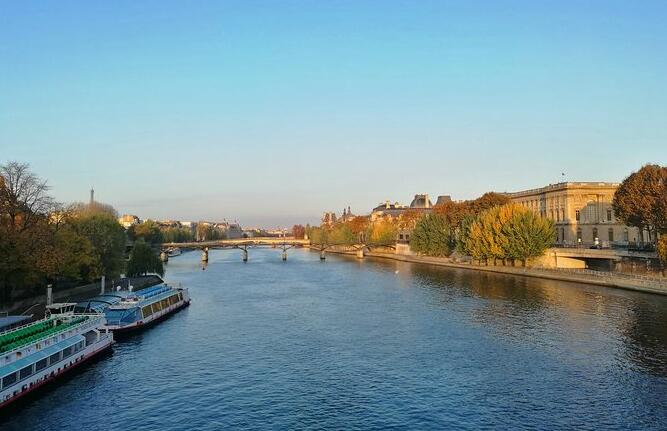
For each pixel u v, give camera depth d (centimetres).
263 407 4581
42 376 5025
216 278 15712
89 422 4319
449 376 5294
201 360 6088
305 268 19700
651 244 13638
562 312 8369
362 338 6988
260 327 7875
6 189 8462
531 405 4506
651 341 6394
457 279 13850
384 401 4662
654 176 12050
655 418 4203
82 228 10975
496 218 15725
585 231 17838
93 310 7512
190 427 4197
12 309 7838
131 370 5719
